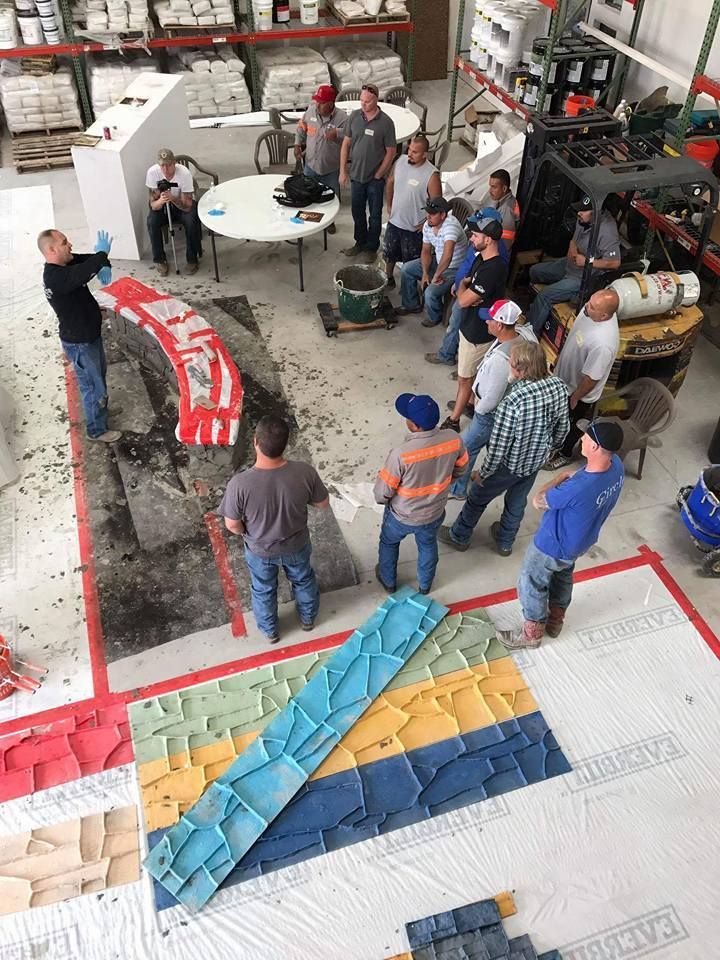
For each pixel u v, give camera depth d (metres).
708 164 6.87
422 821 3.96
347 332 7.30
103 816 3.96
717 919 3.65
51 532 5.38
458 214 7.55
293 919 3.62
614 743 4.29
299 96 10.77
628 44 8.97
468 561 5.28
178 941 3.55
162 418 6.30
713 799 4.07
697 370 6.97
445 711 4.39
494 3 9.09
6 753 4.20
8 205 9.11
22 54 9.59
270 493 3.96
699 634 4.84
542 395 4.35
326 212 7.53
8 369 6.78
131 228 8.05
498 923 3.60
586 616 4.93
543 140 6.45
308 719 4.31
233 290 7.86
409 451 4.15
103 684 4.52
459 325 6.55
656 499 5.74
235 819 3.92
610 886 3.74
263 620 4.60
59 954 3.51
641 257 7.27
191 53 10.67
